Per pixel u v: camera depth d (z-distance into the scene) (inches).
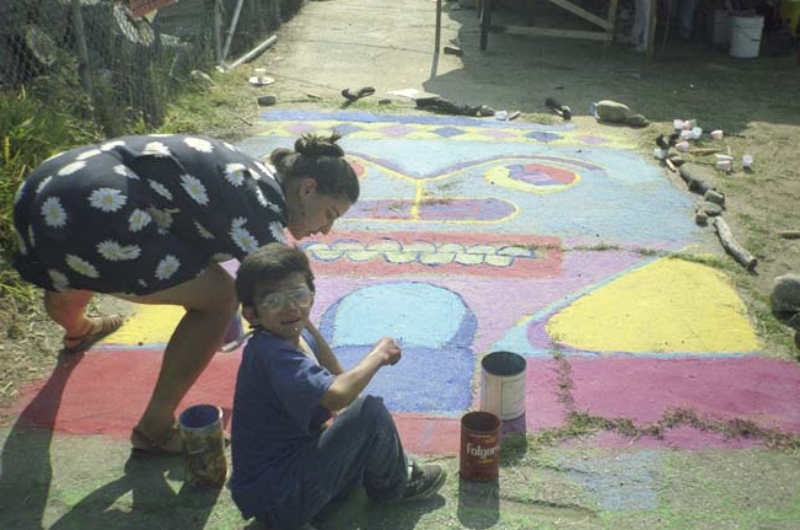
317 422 105.3
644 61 427.2
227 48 388.2
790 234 208.4
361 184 242.1
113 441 130.8
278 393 99.2
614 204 229.1
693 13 478.9
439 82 375.9
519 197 233.5
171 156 110.8
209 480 119.1
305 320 103.7
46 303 144.6
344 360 152.6
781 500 118.2
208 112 310.3
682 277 185.6
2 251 178.2
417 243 202.5
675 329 163.9
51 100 240.1
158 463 125.9
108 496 119.0
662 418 135.9
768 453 128.0
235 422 105.4
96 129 246.7
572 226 213.8
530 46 453.1
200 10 394.6
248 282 100.8
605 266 190.9
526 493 119.3
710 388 144.2
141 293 112.1
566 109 318.3
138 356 153.8
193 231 112.0
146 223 108.9
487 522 113.7
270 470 103.3
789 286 168.9
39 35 250.7
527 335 161.6
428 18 519.8
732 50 444.1
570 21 510.3
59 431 133.0
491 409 132.7
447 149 275.7
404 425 134.4
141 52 301.7
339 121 307.3
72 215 106.9
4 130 206.7
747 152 280.8
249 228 112.5
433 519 114.3
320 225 121.9
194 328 119.7
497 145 281.1
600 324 165.6
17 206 113.3
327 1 567.8
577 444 129.6
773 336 161.6
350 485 109.9
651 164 264.8
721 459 126.5
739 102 351.9
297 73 382.9
